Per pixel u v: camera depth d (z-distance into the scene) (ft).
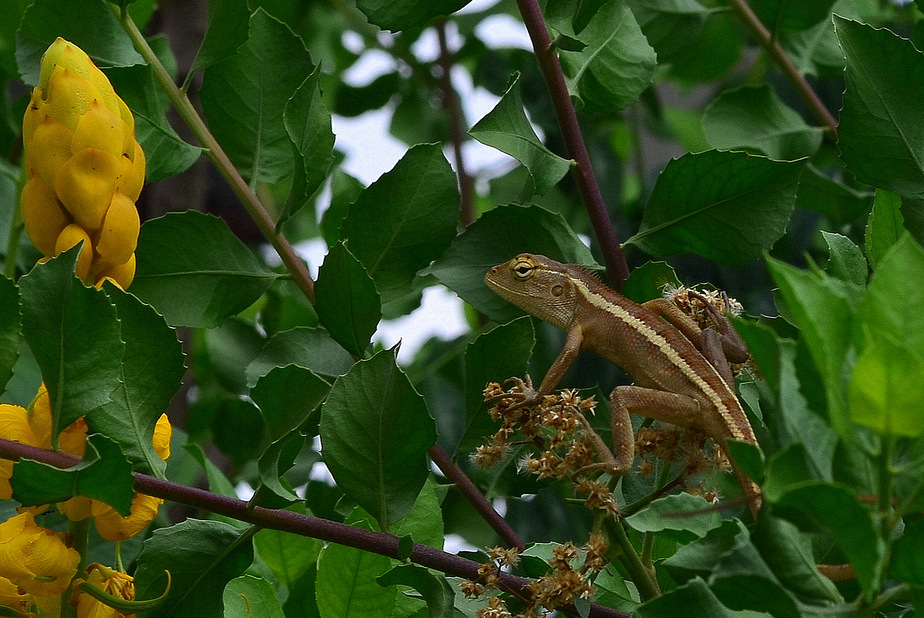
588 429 5.63
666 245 5.89
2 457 5.55
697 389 5.77
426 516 5.82
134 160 5.60
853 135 5.79
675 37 6.36
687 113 8.20
